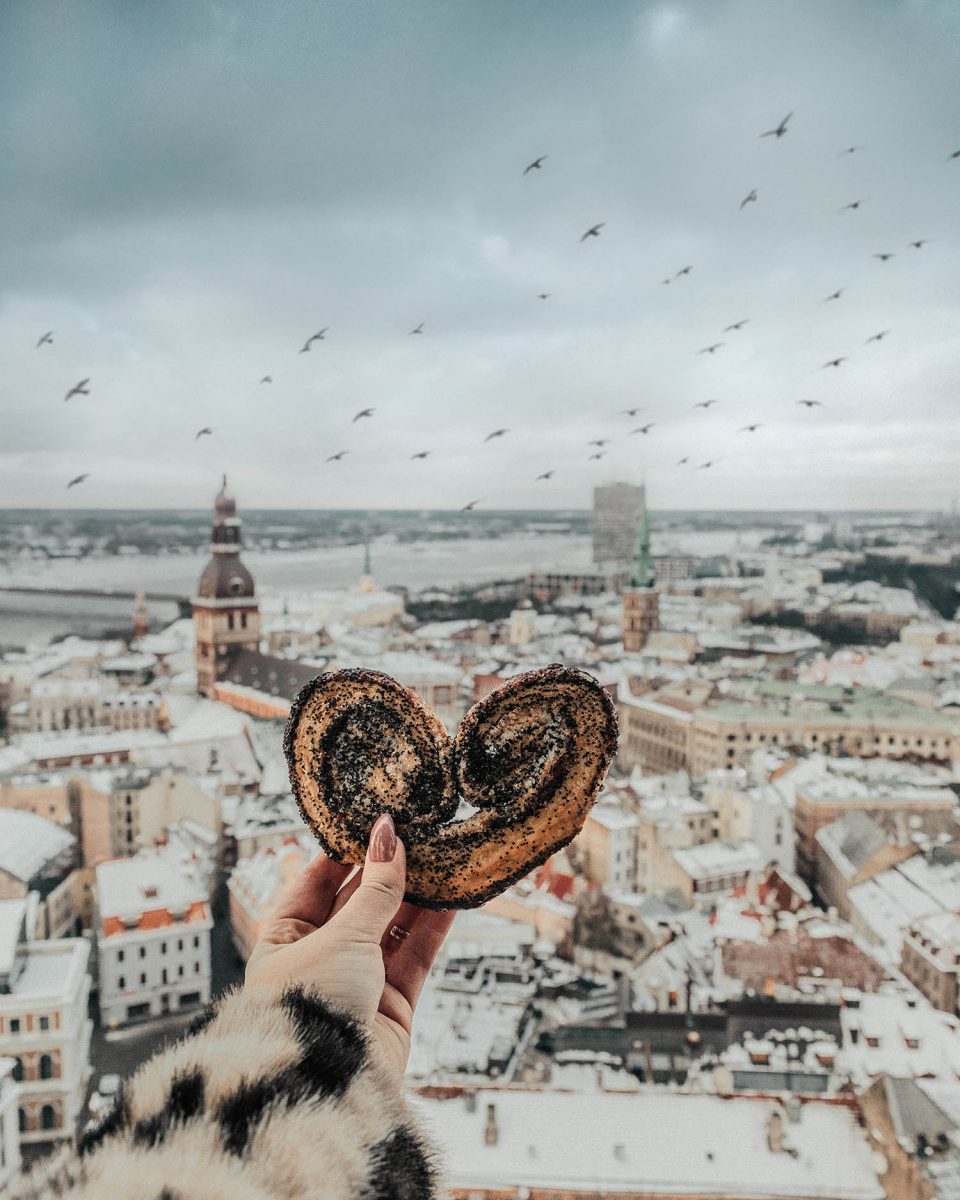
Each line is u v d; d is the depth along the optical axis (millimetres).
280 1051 1715
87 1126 1562
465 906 3098
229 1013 1854
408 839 3109
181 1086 1578
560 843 3092
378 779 3189
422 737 3201
